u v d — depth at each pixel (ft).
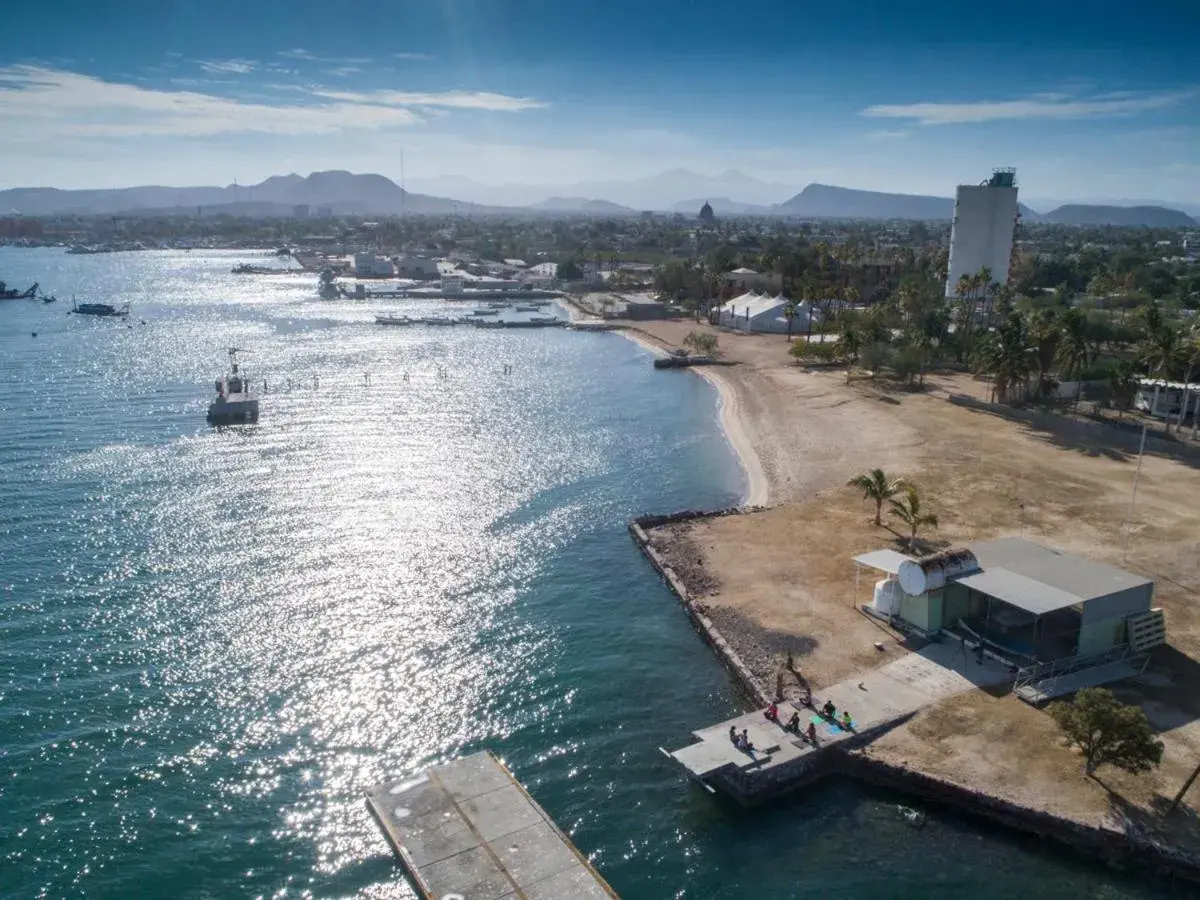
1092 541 216.13
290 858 123.34
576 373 504.02
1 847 123.54
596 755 146.61
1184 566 201.05
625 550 233.35
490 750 148.25
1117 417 342.03
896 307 573.33
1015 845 123.03
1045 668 157.38
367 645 181.98
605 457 322.96
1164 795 126.00
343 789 138.31
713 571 211.61
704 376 486.79
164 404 401.70
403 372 499.10
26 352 544.21
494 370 511.40
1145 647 165.58
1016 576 169.68
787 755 136.15
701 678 169.78
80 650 176.14
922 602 172.96
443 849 120.47
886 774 134.92
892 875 119.03
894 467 285.43
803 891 116.78
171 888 117.60
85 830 127.54
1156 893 113.91
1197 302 604.08
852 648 171.32
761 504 264.72
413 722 156.25
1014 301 618.03
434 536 241.76
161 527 242.99
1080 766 132.98
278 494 273.33
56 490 272.72
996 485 262.67
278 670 171.73
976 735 141.38
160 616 191.42
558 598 204.95
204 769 142.10
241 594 203.10
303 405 404.57
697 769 132.16
